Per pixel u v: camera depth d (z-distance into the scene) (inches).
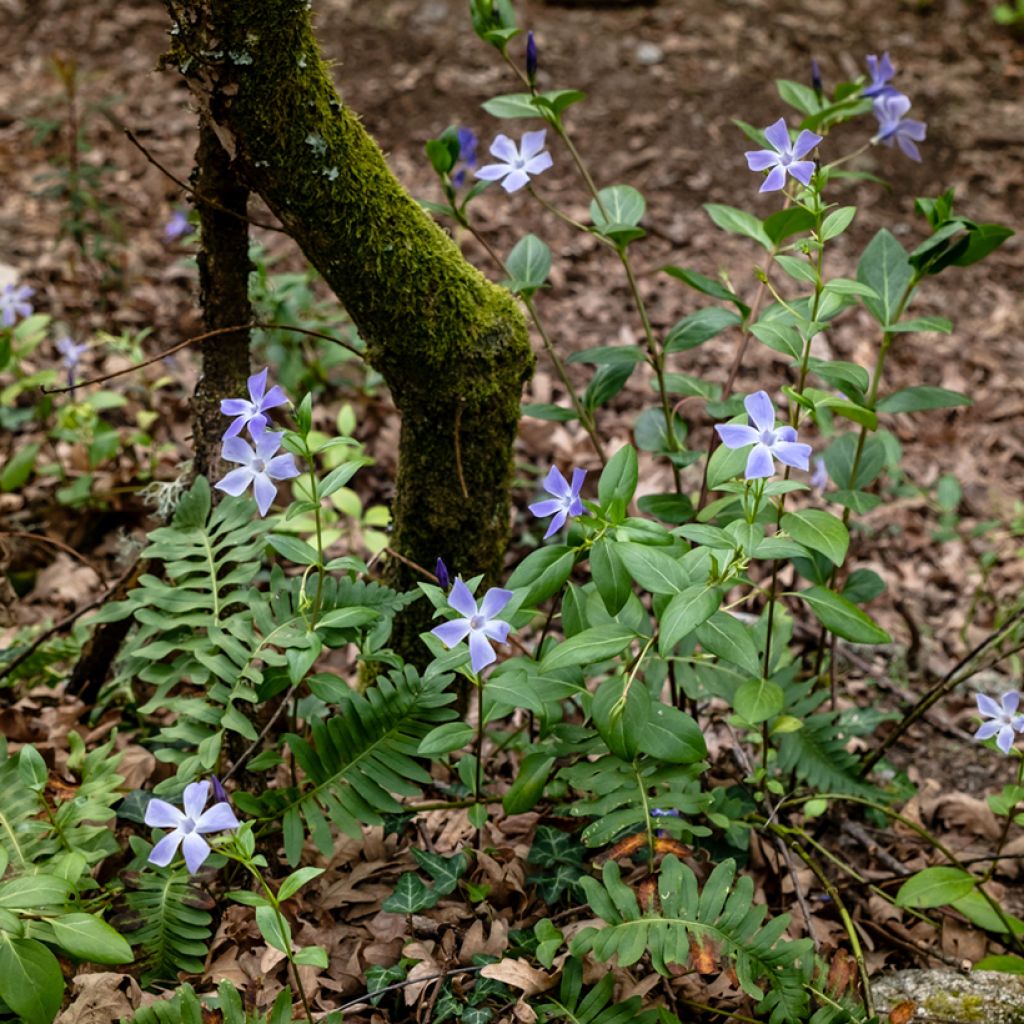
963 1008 30.0
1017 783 30.6
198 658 29.7
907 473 53.6
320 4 80.1
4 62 73.7
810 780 33.4
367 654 29.9
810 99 35.5
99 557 44.2
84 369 51.1
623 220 33.7
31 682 37.2
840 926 32.8
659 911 27.2
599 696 27.2
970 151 73.7
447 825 33.1
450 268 30.6
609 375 34.8
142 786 33.2
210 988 28.9
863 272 32.9
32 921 25.4
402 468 32.7
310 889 31.3
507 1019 28.0
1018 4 84.4
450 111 73.2
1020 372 59.6
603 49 79.4
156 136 68.2
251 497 32.7
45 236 59.6
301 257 59.8
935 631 46.2
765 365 58.1
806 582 44.4
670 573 26.5
